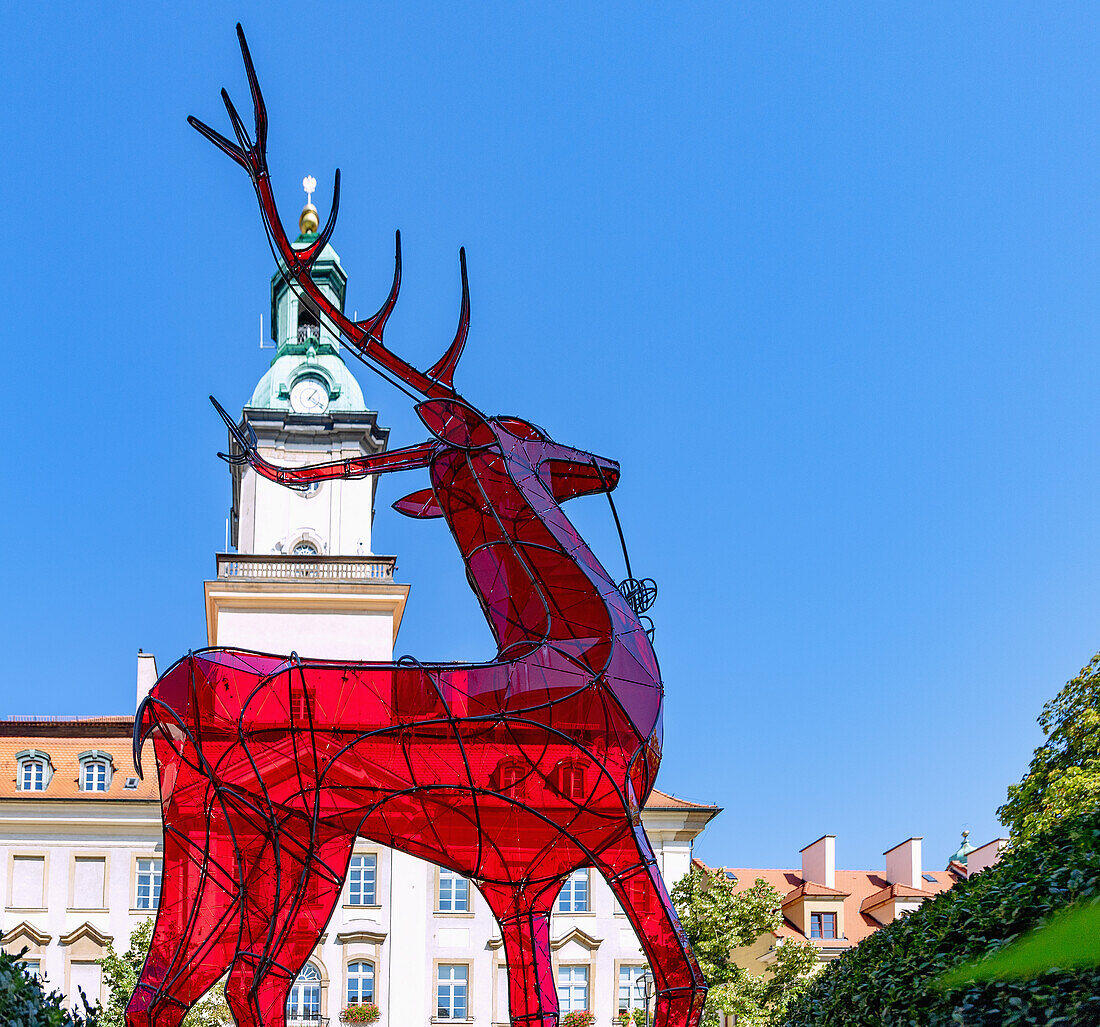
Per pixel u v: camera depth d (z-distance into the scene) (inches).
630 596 550.3
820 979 556.7
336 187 567.5
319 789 513.0
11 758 1614.2
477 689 518.0
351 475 578.6
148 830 1560.0
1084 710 924.0
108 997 1499.8
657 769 532.1
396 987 1494.8
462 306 570.6
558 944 1501.0
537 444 557.6
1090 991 346.6
